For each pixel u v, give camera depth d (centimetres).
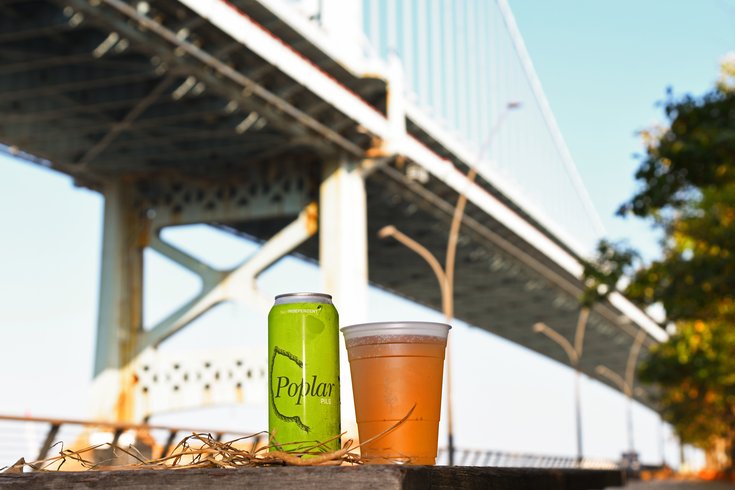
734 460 5675
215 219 3158
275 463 187
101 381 3111
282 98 2477
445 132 3384
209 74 2294
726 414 5322
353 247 2936
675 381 3575
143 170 3173
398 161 3005
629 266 2017
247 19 2183
